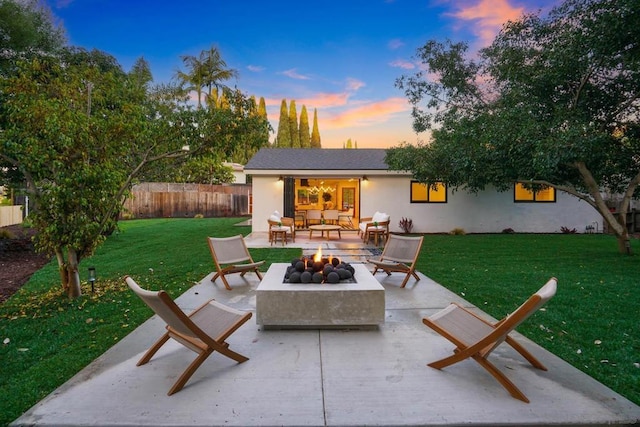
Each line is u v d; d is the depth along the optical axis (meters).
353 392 2.55
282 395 2.51
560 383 2.68
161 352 3.27
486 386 2.64
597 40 6.99
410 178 14.18
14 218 15.87
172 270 7.00
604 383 2.71
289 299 3.78
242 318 3.02
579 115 7.73
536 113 8.13
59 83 5.64
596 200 8.70
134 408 2.35
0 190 15.05
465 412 2.31
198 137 6.22
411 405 2.39
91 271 5.41
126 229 14.77
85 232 5.10
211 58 27.88
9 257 9.11
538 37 8.23
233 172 29.50
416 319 4.13
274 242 11.11
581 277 6.32
